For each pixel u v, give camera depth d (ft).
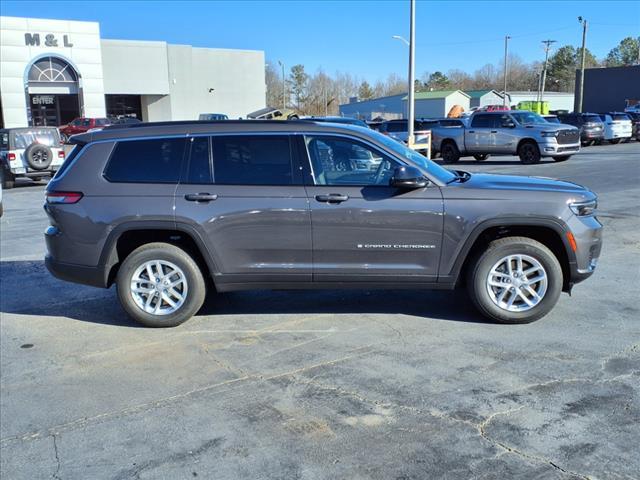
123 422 12.48
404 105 258.98
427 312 18.81
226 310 19.58
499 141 73.36
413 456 10.87
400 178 16.53
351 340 16.62
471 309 18.99
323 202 16.97
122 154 17.80
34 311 20.16
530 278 17.39
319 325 17.92
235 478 10.41
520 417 12.13
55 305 20.77
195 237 17.22
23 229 36.47
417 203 16.88
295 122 17.67
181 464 10.89
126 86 150.41
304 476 10.39
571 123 100.01
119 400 13.48
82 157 17.89
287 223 17.07
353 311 19.11
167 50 154.81
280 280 17.53
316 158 17.31
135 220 17.30
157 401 13.37
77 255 17.85
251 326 18.01
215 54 163.63
